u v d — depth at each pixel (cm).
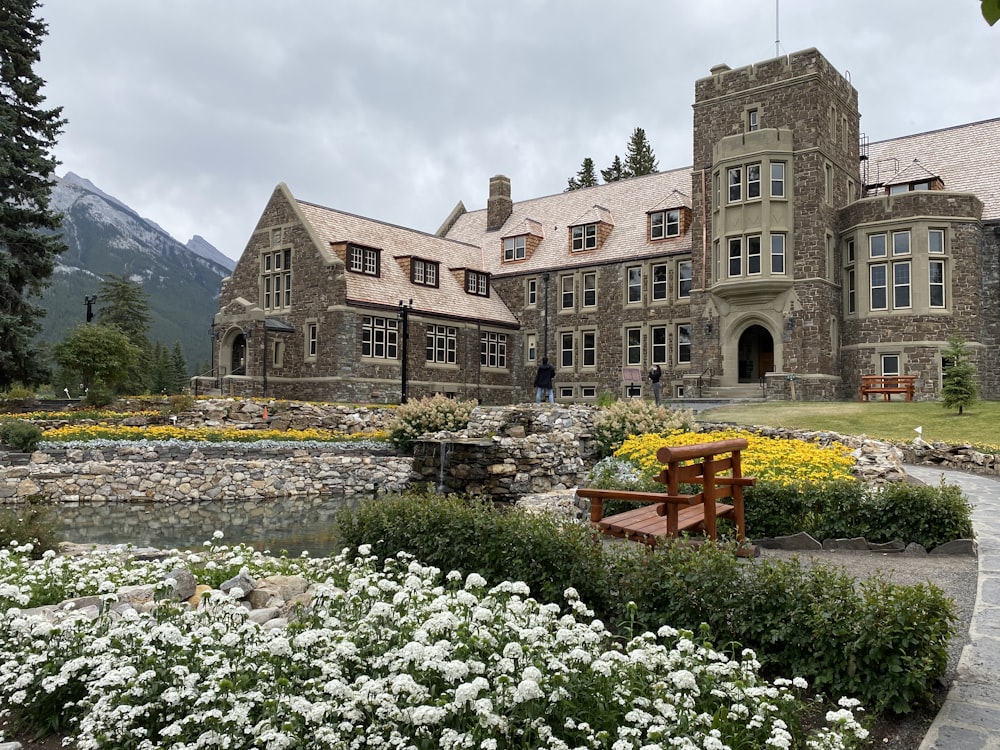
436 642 454
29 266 3173
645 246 4059
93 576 744
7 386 3138
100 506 1797
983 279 3162
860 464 1385
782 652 538
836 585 546
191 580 714
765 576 568
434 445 1550
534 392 4450
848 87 3606
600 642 538
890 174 3706
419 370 3944
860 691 497
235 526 1551
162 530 1502
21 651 505
